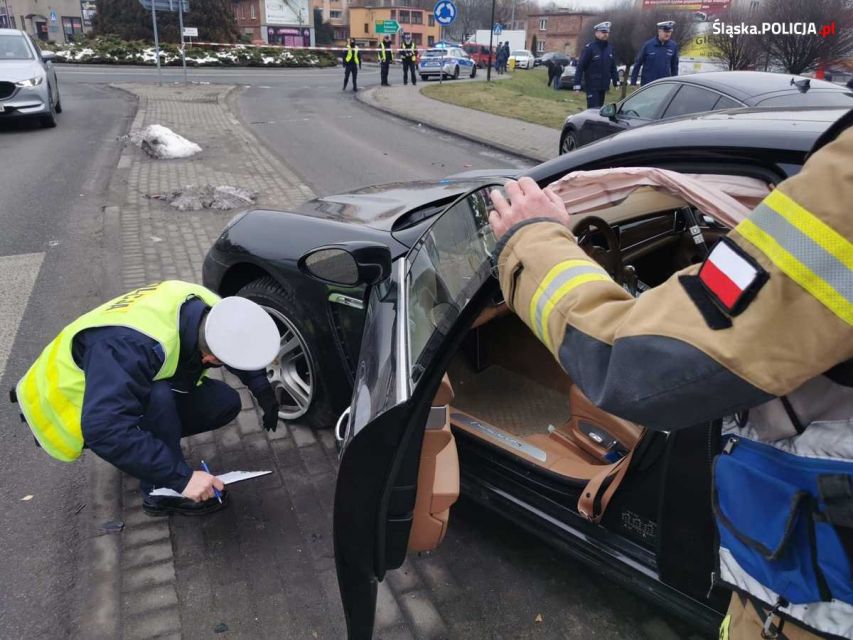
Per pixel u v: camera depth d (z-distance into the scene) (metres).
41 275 5.04
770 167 1.82
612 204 2.37
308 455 3.04
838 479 0.91
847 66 17.64
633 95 8.40
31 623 2.17
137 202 7.12
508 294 1.17
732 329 0.83
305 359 3.01
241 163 9.41
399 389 1.69
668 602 1.89
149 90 18.67
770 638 1.06
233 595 2.29
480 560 2.48
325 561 2.44
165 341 2.31
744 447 1.04
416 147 11.48
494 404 2.80
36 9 65.00
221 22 43.72
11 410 3.29
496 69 38.44
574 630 2.20
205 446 3.10
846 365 0.89
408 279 2.24
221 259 3.21
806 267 0.78
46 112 11.25
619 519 1.97
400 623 2.22
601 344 0.98
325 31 78.69
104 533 2.55
